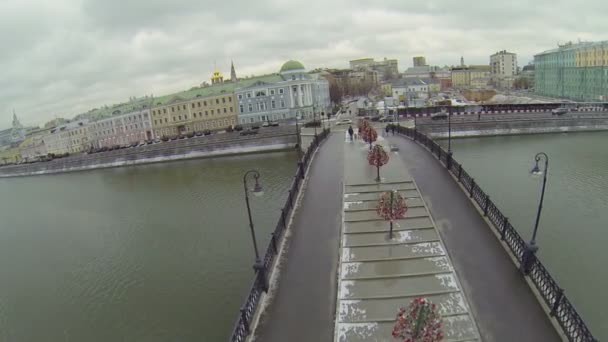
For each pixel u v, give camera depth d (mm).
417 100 105750
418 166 24500
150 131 97750
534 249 11742
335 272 13469
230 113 87812
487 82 193875
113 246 29078
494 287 11789
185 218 32531
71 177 67750
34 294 23188
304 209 19094
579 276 17828
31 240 33344
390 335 10406
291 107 84438
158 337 17484
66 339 18500
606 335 14352
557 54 107812
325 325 10984
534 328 10094
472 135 54406
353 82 168125
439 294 11766
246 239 26016
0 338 19234
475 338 9945
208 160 60500
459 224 15906
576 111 58344
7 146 169000
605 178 31516
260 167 48906
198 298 20000
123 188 50219
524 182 31391
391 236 15328
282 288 12805
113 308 20359
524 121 53906
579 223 23203
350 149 32781
